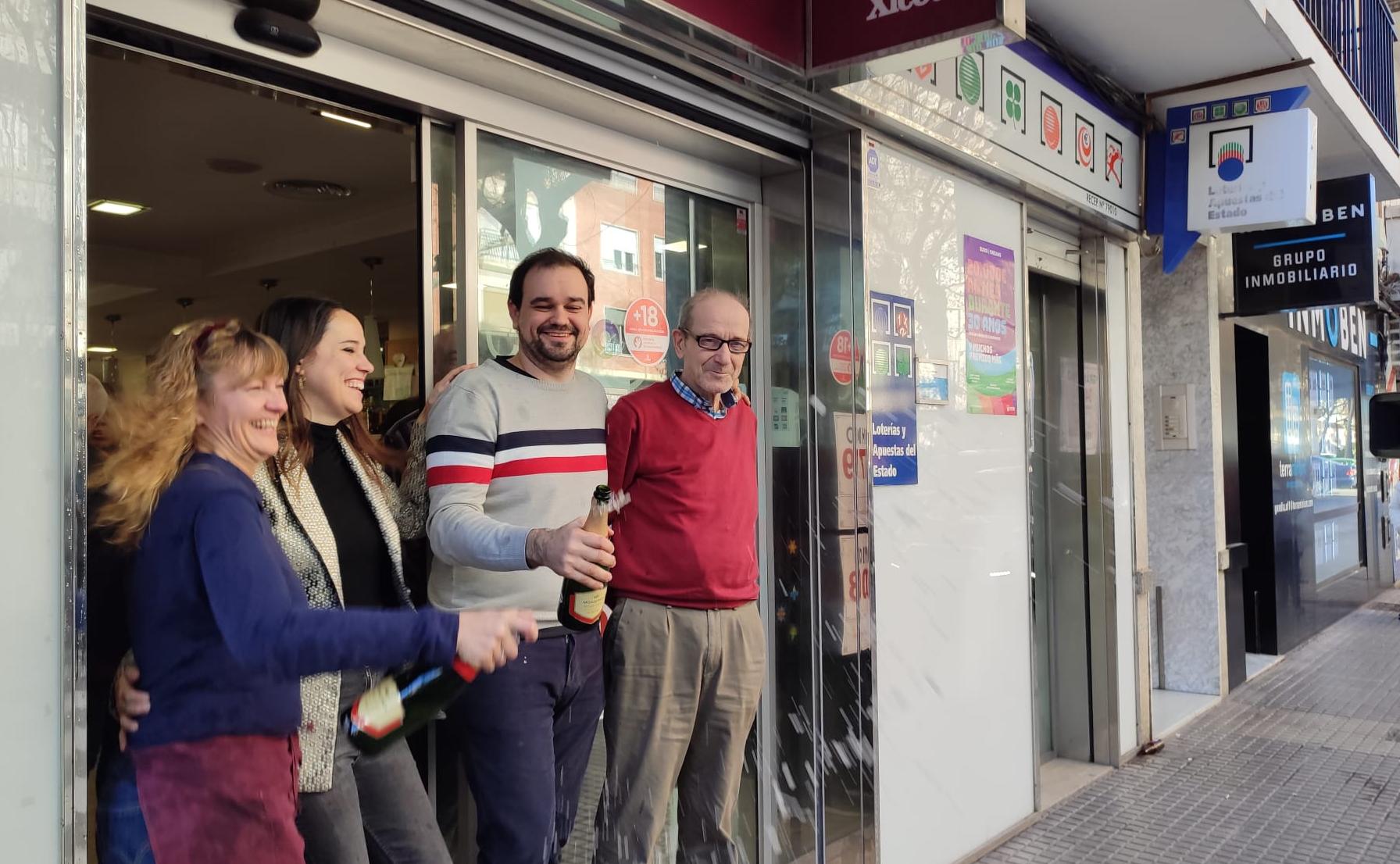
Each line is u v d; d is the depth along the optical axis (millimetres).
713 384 2506
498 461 2195
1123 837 4055
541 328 2264
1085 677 5070
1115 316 5125
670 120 2838
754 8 2695
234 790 1515
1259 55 4594
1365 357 11789
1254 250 6492
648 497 2479
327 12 2074
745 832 3328
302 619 1421
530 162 2678
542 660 2262
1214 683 6523
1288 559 8273
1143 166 5184
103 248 4082
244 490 1515
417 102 2361
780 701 3389
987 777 3920
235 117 3143
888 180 3408
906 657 3471
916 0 2672
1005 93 3971
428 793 2504
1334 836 4051
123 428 1553
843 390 3291
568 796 2391
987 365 3998
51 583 1472
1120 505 5102
